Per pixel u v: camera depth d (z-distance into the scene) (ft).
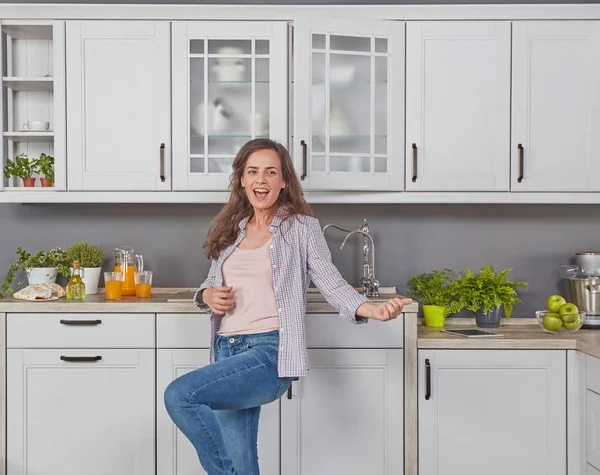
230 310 6.64
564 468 8.66
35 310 8.72
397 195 9.43
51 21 9.37
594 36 9.33
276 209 6.93
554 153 9.36
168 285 10.47
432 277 10.21
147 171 9.40
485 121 9.35
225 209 7.14
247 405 6.31
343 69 9.21
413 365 8.66
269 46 9.40
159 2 10.11
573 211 10.47
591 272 9.88
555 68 9.34
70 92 9.34
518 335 9.02
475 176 9.36
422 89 9.34
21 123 10.34
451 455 8.70
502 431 8.70
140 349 8.77
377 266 10.47
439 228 10.48
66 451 8.77
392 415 8.68
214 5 9.28
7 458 8.75
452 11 9.29
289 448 8.67
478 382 8.71
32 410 8.75
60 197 9.45
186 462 8.75
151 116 9.37
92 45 9.34
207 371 5.99
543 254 10.47
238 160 6.97
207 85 9.41
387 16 9.36
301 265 6.63
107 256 10.48
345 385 8.68
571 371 8.67
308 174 9.07
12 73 10.14
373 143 9.27
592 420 8.23
